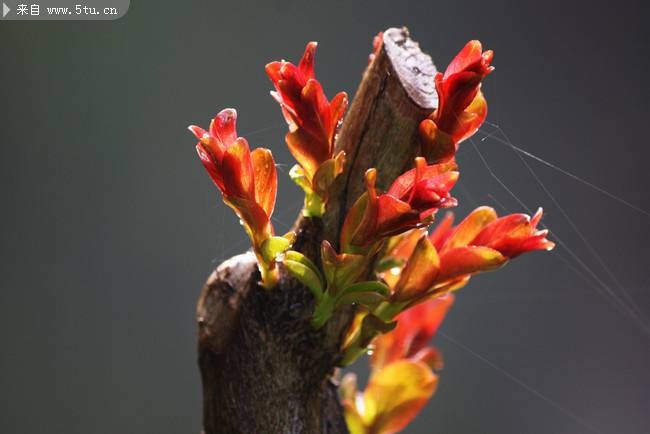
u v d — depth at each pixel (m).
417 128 0.42
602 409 1.38
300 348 0.43
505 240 0.42
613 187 1.42
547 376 1.42
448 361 1.45
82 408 1.49
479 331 1.45
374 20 1.50
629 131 1.43
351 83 1.50
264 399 0.43
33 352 1.49
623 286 1.39
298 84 0.42
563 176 1.42
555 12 1.47
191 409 1.50
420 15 1.50
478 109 0.42
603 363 1.39
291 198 1.34
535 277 1.44
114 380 1.50
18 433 1.46
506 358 1.44
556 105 1.46
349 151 0.43
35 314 1.50
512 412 1.42
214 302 0.43
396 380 0.45
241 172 0.42
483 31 1.49
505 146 1.35
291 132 0.42
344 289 0.42
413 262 0.42
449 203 0.41
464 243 0.43
